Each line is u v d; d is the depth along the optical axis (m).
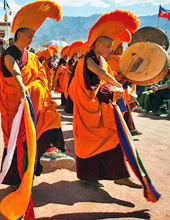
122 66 4.18
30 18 3.39
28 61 3.56
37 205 3.55
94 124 3.76
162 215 3.38
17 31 3.43
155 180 4.31
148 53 4.01
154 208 3.53
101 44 3.67
